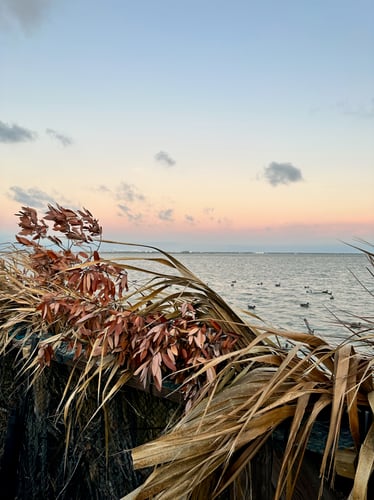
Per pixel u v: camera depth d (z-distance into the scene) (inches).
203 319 60.4
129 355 64.8
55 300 71.7
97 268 72.1
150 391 62.4
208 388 50.4
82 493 75.5
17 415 100.4
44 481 86.7
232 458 44.1
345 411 41.1
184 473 40.0
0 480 97.6
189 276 63.7
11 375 107.7
